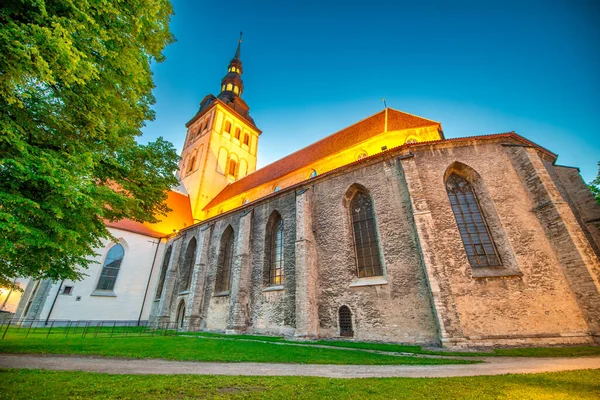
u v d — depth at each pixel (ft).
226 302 68.33
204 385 18.90
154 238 104.63
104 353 33.68
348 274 51.57
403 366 27.55
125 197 38.88
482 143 51.67
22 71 21.26
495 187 47.78
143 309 95.25
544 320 38.42
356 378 21.59
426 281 42.60
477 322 39.86
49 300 79.25
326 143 91.61
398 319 43.73
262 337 53.98
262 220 70.69
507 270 42.29
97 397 15.70
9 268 28.78
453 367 26.58
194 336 58.03
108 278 91.56
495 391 16.89
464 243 46.06
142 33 35.86
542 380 19.47
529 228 43.60
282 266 62.90
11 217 20.52
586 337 36.24
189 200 128.57
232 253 76.13
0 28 20.90
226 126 146.00
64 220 27.68
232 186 123.13
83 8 24.41
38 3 21.42
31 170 22.33
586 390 16.83
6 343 39.50
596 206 50.44
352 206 57.98
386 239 49.32
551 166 55.72
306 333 48.24
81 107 30.25
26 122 26.48
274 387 18.56
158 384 18.93
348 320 48.73
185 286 86.07
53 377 19.90
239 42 185.68
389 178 53.31
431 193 48.96
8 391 15.81
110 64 31.30
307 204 60.64
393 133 69.82
